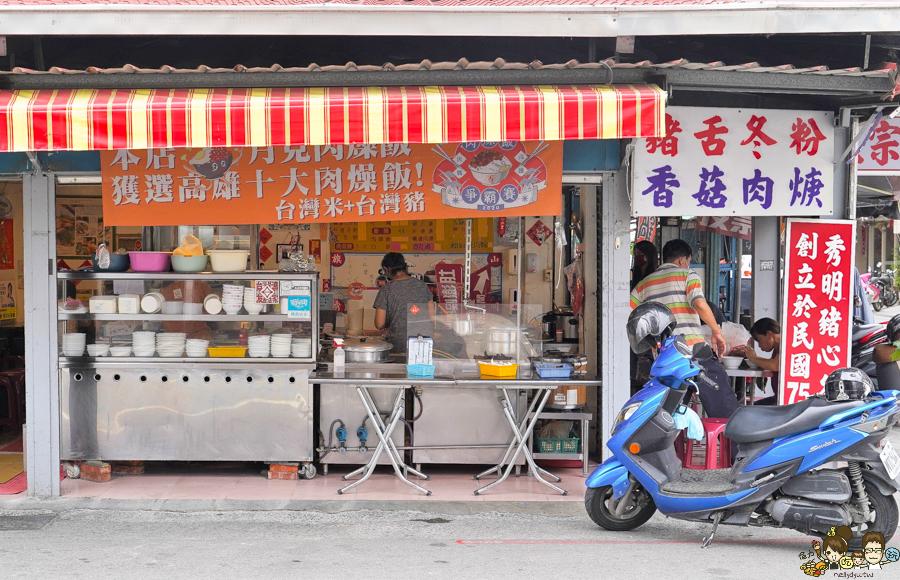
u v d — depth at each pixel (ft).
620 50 15.70
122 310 19.13
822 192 18.71
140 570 13.32
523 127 14.98
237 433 19.31
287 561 13.84
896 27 15.26
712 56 19.88
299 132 14.84
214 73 15.79
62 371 19.12
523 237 24.86
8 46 16.75
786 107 19.42
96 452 19.25
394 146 17.84
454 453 19.81
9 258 26.32
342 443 19.69
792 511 13.79
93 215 26.17
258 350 19.21
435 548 14.65
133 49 19.84
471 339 19.66
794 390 19.25
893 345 21.56
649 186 18.12
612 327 18.34
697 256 28.40
